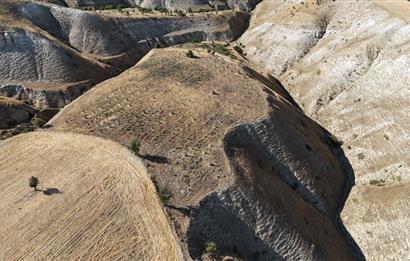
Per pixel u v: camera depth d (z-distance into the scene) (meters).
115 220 42.06
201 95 61.69
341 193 59.78
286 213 48.31
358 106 69.56
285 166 55.75
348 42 82.56
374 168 60.38
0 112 69.25
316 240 48.53
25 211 43.97
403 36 73.44
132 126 54.03
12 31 83.31
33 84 79.19
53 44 84.75
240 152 51.97
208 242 41.66
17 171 49.00
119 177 46.31
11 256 39.88
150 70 68.88
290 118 62.91
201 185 45.94
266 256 44.88
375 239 52.00
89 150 50.34
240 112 58.28
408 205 52.34
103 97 60.94
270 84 78.12
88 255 39.25
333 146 67.31
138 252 39.25
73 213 43.06
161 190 44.66
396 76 68.00
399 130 61.22
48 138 53.44
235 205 45.47
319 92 76.75
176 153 49.72
